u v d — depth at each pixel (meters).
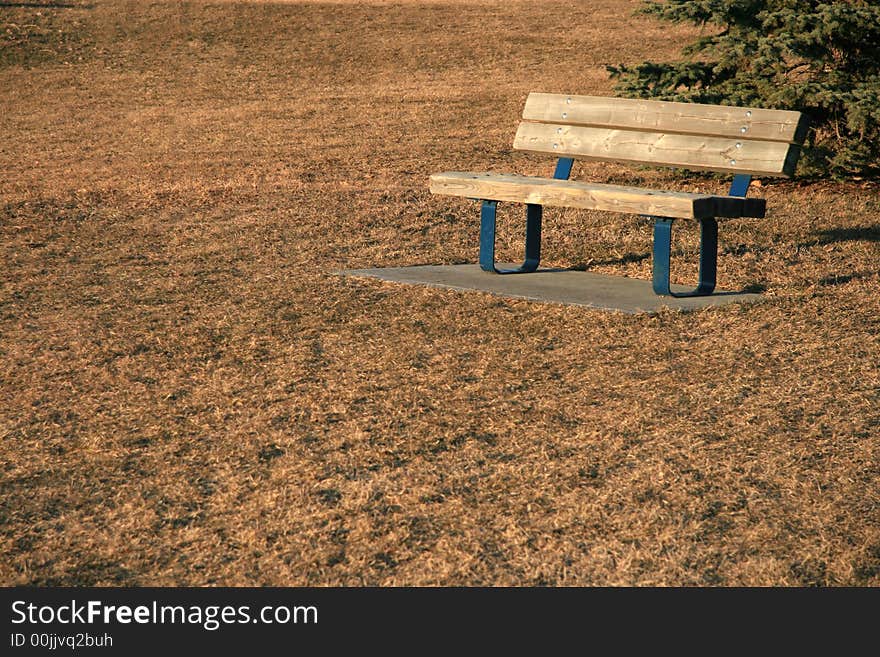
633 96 16.45
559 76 30.44
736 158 10.02
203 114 25.75
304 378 8.03
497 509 5.93
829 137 16.61
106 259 12.09
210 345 8.88
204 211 14.67
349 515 5.89
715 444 6.73
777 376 7.93
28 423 7.29
